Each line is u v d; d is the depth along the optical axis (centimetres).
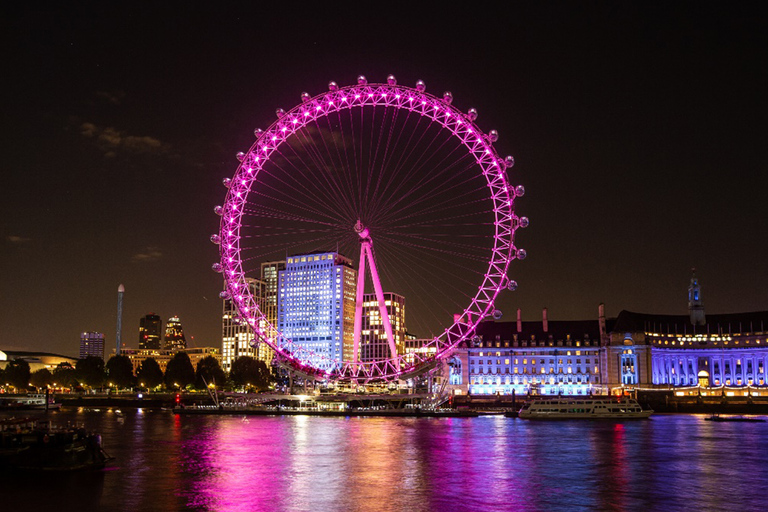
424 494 7406
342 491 7569
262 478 8388
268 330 18488
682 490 7644
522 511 6644
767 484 8025
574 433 14512
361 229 17362
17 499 7062
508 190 16225
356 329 18125
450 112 15838
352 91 16062
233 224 16638
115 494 7338
